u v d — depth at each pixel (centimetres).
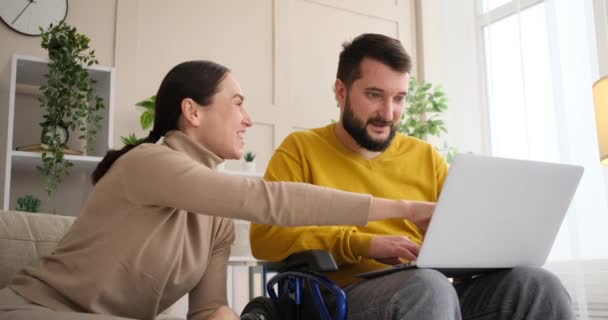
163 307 118
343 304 111
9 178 241
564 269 284
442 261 111
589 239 276
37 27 293
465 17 406
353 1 396
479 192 108
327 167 151
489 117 384
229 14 351
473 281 131
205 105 119
